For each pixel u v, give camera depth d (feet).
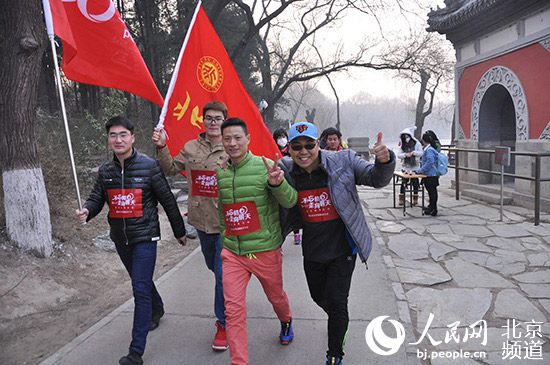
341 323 9.18
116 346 11.27
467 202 32.78
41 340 12.32
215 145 11.43
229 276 9.61
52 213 21.13
